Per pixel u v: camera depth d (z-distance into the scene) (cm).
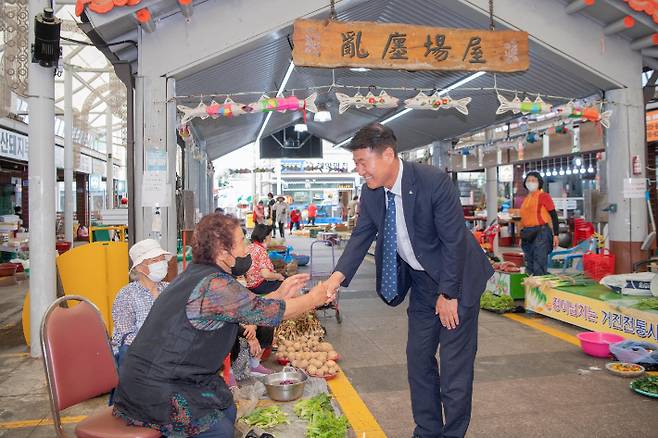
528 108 676
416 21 776
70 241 1370
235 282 226
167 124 576
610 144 722
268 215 2273
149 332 220
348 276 291
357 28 589
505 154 1283
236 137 1681
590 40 686
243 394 393
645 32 680
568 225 1263
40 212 524
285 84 1109
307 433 323
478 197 2036
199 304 216
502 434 339
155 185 568
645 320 504
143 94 572
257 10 586
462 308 271
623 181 705
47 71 529
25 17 529
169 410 214
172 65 574
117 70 582
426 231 272
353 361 501
